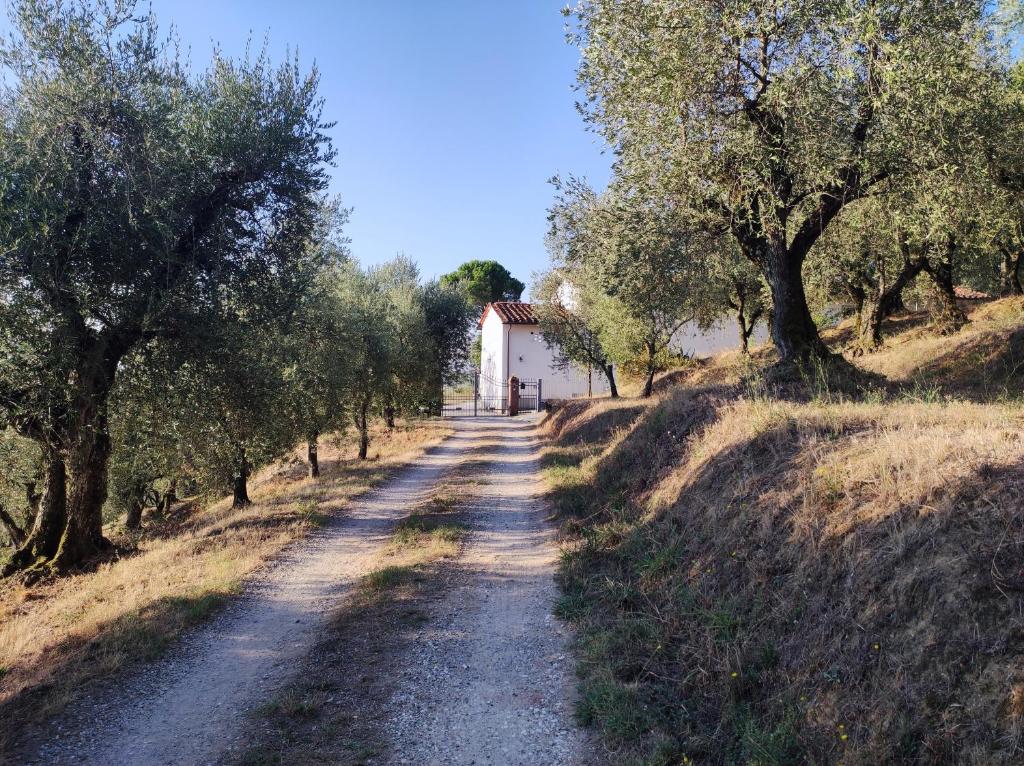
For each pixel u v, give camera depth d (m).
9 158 8.91
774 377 10.72
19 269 8.96
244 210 11.98
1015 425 5.63
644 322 22.78
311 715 5.05
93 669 6.06
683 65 9.32
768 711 4.21
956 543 4.08
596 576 7.86
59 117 9.70
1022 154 11.85
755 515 6.32
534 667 5.79
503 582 8.35
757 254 11.67
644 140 10.40
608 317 24.30
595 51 10.49
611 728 4.54
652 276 12.29
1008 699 3.17
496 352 45.28
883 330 24.03
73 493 11.41
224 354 11.02
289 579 9.12
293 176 12.02
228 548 10.77
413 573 8.77
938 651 3.63
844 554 4.83
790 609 4.88
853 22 8.41
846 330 28.19
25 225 8.74
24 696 5.60
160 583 8.95
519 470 18.47
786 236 11.79
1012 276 21.92
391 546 10.48
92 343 10.18
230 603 8.05
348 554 10.44
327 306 17.08
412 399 28.94
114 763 4.50
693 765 4.00
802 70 8.93
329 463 24.78
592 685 5.16
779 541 5.71
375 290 25.28
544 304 28.27
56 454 10.75
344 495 15.48
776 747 3.78
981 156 10.30
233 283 11.63
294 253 12.66
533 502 13.72
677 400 12.19
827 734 3.76
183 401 11.13
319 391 16.69
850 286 23.36
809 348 11.05
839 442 6.53
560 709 4.99
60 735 4.91
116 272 9.98
